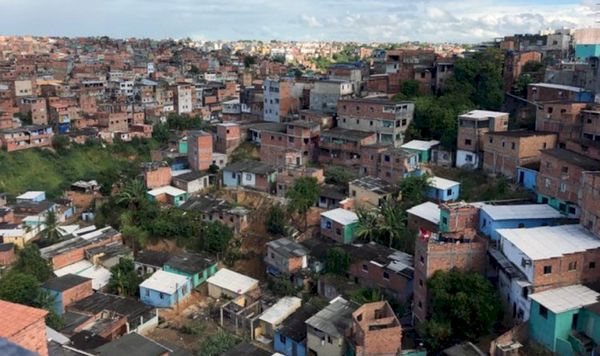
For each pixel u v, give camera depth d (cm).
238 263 6988
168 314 5862
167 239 7325
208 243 6962
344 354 4566
